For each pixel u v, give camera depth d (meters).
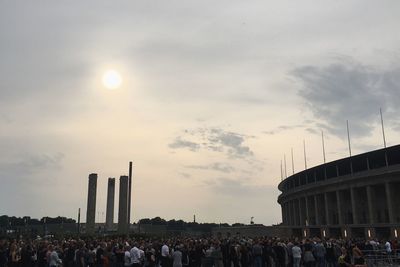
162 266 32.91
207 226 175.88
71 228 134.62
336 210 105.50
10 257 31.95
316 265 35.59
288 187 136.75
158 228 144.75
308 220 114.94
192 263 35.41
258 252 34.81
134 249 28.61
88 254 30.89
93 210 107.75
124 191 106.25
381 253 38.78
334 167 106.50
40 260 31.25
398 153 89.38
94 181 108.75
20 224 169.12
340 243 38.97
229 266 36.75
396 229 80.12
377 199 92.94
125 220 105.50
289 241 39.31
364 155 96.44
